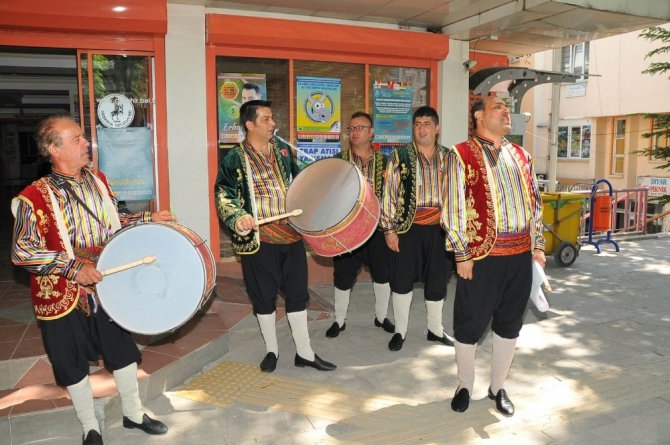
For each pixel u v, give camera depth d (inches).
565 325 196.1
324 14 249.1
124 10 203.8
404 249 168.4
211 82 232.2
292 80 247.0
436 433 123.4
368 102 263.6
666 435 122.4
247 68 239.5
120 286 107.7
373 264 187.5
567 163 762.8
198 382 149.3
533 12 233.8
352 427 126.5
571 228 295.3
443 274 172.9
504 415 130.6
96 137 220.8
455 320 129.9
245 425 127.3
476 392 143.2
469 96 308.8
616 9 233.5
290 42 235.5
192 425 127.3
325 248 134.2
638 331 189.9
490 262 121.5
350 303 223.6
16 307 186.5
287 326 187.2
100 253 109.9
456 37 276.1
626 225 404.5
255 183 146.8
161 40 221.8
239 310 193.8
